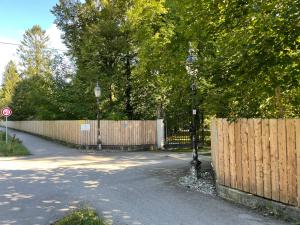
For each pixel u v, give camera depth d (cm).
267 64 881
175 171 1648
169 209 967
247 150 998
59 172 1656
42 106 3941
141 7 2222
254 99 1032
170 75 1569
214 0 1020
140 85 3138
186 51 1443
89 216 837
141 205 1016
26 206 1018
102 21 3197
